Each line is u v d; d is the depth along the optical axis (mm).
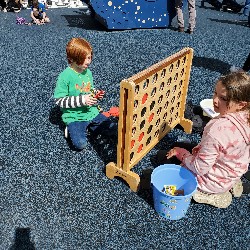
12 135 3520
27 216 2527
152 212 2613
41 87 4676
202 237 2420
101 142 3445
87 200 2699
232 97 2232
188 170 2572
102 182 2898
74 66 3137
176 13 7957
